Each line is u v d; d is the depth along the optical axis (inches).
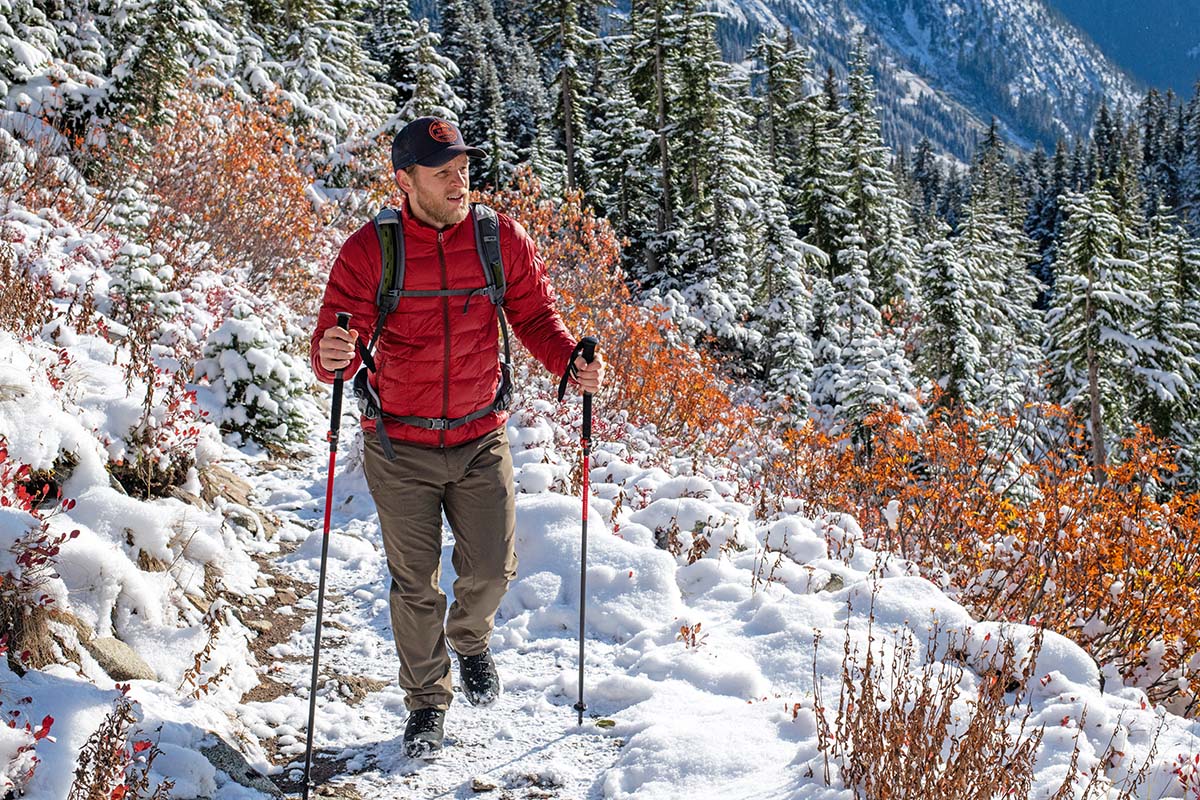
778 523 223.9
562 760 136.5
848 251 1451.8
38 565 128.9
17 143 392.5
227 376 287.9
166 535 168.2
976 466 301.7
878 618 176.6
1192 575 224.1
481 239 127.3
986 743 118.0
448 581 200.7
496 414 135.2
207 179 438.0
